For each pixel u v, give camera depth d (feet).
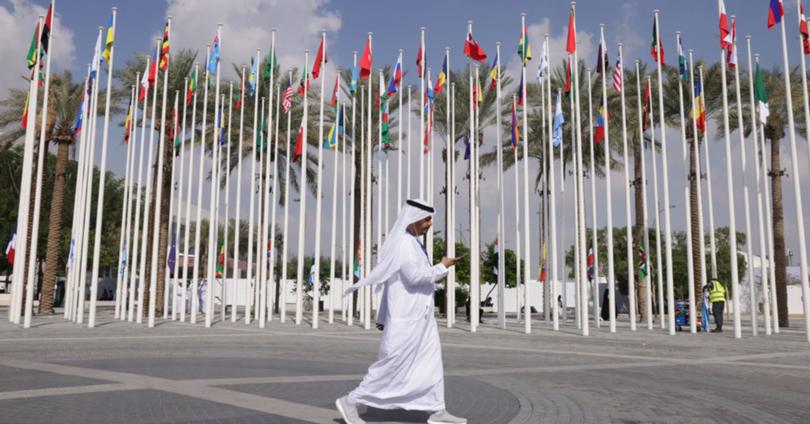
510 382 30.81
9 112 107.14
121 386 27.20
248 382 28.94
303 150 92.68
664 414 23.22
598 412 23.24
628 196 79.15
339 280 195.62
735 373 37.04
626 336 71.10
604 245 186.09
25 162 74.95
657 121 114.62
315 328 79.77
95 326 76.84
